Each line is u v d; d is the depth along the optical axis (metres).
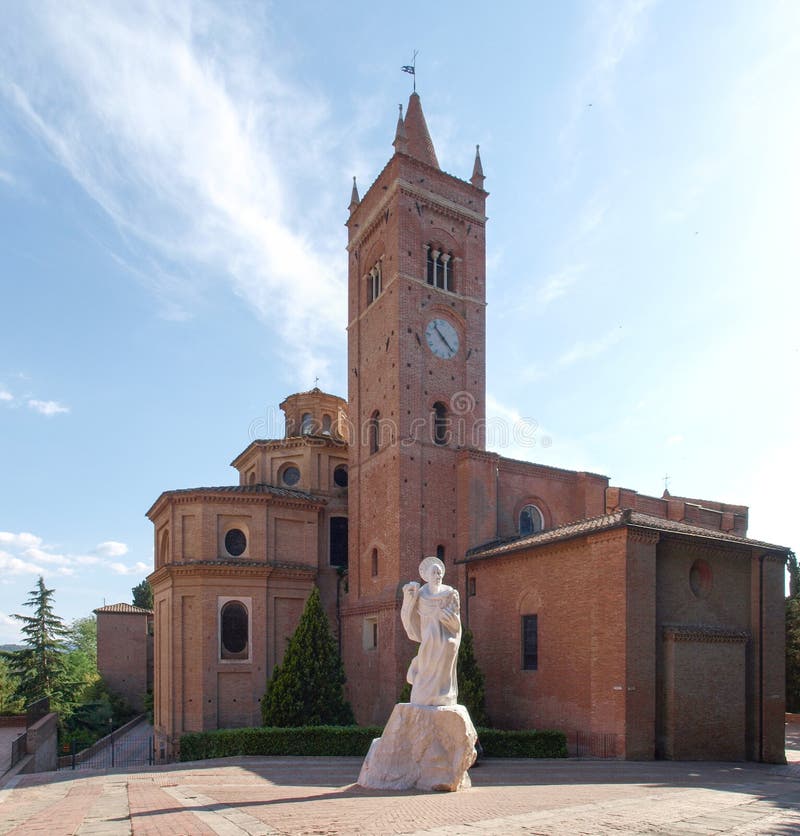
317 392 56.88
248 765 28.09
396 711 19.62
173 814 14.55
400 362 42.56
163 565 42.88
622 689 28.72
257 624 41.75
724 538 33.47
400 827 12.24
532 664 34.84
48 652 63.28
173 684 40.34
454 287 46.91
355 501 45.78
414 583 20.69
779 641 34.31
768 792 18.59
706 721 30.55
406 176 45.38
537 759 29.39
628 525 29.45
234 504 43.75
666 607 31.39
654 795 17.77
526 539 37.19
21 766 30.44
